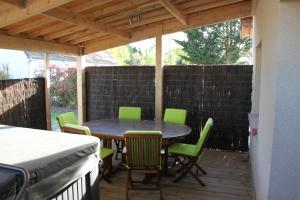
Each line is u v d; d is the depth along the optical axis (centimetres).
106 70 634
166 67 570
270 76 217
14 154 163
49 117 602
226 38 1313
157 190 355
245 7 493
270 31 225
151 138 310
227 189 360
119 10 457
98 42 625
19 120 538
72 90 822
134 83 608
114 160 461
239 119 523
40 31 499
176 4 462
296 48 181
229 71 523
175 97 569
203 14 523
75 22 429
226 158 489
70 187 171
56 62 938
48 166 149
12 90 522
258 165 303
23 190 119
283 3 181
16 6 347
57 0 324
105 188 364
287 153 190
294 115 185
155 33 565
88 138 209
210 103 542
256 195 313
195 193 349
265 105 251
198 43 1338
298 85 183
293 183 191
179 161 388
